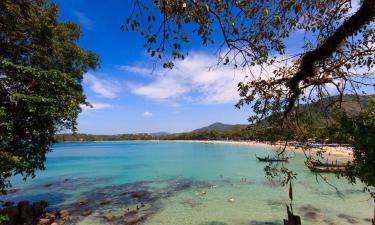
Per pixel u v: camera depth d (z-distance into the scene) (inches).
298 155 1882.4
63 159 2571.4
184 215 701.3
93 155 3112.7
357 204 765.3
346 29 218.8
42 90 566.6
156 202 832.9
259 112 302.0
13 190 1005.2
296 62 268.8
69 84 764.6
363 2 203.5
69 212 722.8
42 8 658.8
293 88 274.7
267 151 3368.6
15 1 557.9
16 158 508.1
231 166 1787.6
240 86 292.7
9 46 605.3
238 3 183.6
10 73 540.7
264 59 206.7
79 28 816.3
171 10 161.2
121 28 170.2
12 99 499.8
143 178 1321.4
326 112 266.5
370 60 247.1
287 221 460.1
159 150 4001.0
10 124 498.3
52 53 709.3
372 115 222.8
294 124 296.0
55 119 606.9
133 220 661.9
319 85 265.1
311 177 1189.1
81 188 1064.8
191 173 1478.8
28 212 660.7
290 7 218.2
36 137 579.5
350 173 251.0
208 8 163.2
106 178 1330.0
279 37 235.0
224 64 195.3
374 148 214.5
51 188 1065.5
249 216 685.9
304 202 797.2
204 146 4936.0
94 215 703.7
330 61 256.8
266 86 287.0
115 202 835.4
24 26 612.1
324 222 629.6
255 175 1343.5
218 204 801.6
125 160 2410.2
